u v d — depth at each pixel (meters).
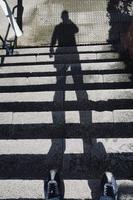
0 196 4.23
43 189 4.25
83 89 5.98
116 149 4.59
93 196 4.16
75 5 8.87
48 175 4.31
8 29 8.59
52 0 9.00
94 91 5.62
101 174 4.41
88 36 8.41
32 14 8.88
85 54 7.20
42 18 8.80
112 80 6.09
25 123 5.19
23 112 5.25
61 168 4.52
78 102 5.57
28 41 8.51
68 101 5.61
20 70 6.81
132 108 5.38
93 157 4.56
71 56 7.24
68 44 8.38
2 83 6.32
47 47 8.06
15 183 4.29
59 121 5.15
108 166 4.47
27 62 7.34
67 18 8.71
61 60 7.22
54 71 6.70
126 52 6.94
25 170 4.56
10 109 5.61
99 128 5.00
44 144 4.73
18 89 6.15
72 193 4.20
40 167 4.57
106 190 4.05
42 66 6.79
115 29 8.41
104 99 5.55
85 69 6.59
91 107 5.48
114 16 8.58
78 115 5.16
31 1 9.06
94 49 7.71
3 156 4.69
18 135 5.07
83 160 4.55
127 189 4.15
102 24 8.52
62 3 8.94
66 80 6.20
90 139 4.70
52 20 8.74
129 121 5.02
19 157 4.68
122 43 7.36
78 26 8.57
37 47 8.30
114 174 4.39
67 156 4.61
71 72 6.57
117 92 5.57
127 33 7.07
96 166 4.49
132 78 6.07
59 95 5.69
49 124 5.14
